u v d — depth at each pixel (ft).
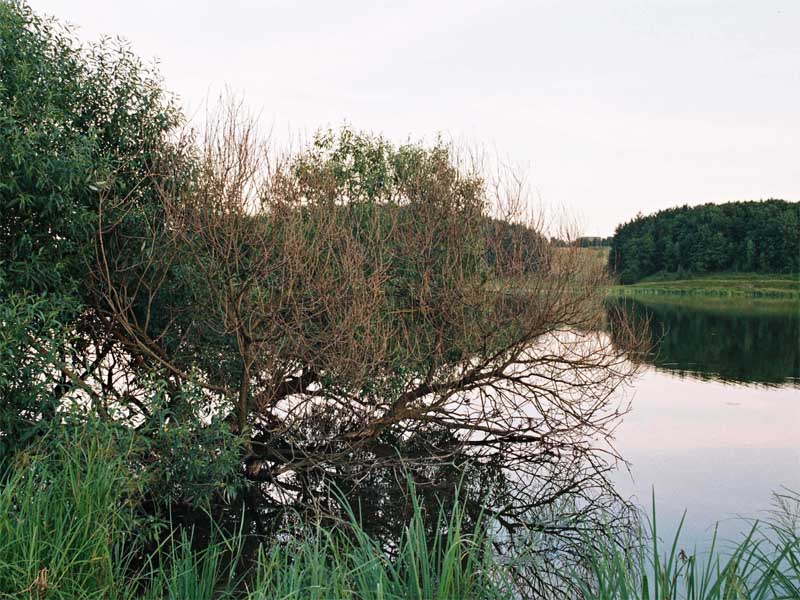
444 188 39.29
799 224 286.46
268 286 30.71
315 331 33.22
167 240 30.12
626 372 44.68
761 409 50.31
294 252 28.71
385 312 35.55
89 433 20.15
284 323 29.43
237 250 27.94
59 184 25.54
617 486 32.99
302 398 34.42
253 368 31.09
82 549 14.55
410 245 37.68
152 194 31.53
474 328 37.19
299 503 28.30
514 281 37.99
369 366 33.73
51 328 23.68
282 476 34.01
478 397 42.19
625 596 13.42
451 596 13.82
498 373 38.55
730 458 37.60
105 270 29.99
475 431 43.80
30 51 26.94
